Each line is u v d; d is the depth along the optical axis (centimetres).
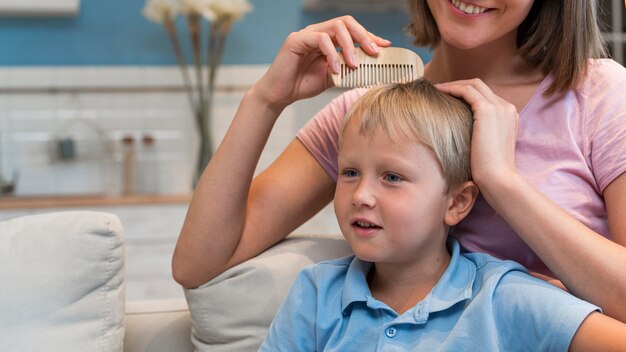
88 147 440
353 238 125
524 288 115
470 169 129
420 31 152
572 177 133
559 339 108
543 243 121
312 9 451
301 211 157
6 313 136
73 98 442
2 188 423
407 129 123
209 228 146
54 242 141
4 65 438
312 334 132
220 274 151
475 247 138
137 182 446
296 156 159
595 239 119
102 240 143
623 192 128
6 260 139
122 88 444
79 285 140
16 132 438
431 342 120
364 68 134
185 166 450
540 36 138
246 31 453
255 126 145
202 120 428
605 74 138
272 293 148
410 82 133
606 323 106
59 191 432
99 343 140
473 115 130
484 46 140
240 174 146
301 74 144
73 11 434
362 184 124
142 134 446
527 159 136
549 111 137
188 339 161
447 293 123
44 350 135
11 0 424
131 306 165
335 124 156
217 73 448
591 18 136
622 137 130
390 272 130
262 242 154
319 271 136
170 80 446
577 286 119
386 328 122
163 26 448
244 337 148
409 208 122
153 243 390
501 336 115
